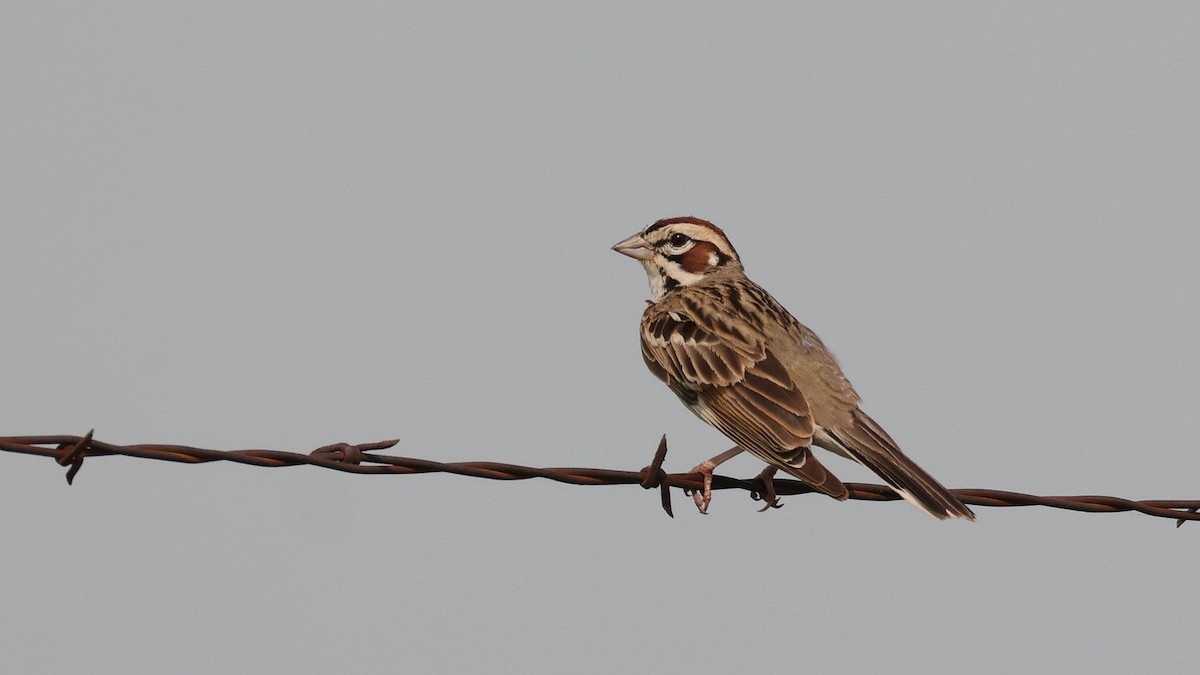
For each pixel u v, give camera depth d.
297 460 10.55
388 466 11.02
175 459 10.09
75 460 9.74
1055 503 12.52
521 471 11.45
